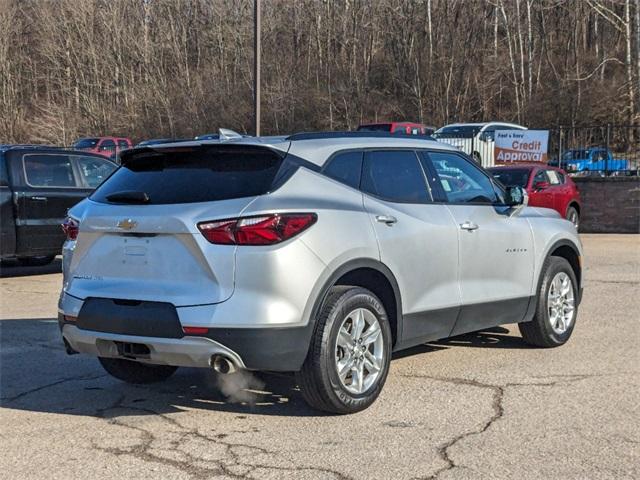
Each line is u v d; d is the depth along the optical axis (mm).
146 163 5602
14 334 8258
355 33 52219
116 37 59750
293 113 48469
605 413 5371
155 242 5070
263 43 54438
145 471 4426
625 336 7840
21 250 11852
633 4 36375
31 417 5465
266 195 4980
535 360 6902
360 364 5367
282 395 5938
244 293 4832
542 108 40969
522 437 4906
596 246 17172
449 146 6613
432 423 5188
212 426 5207
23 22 63594
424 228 5879
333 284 5160
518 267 6855
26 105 61844
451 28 48219
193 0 60000
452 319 6176
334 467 4441
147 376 6207
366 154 5754
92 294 5273
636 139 23172
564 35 47500
